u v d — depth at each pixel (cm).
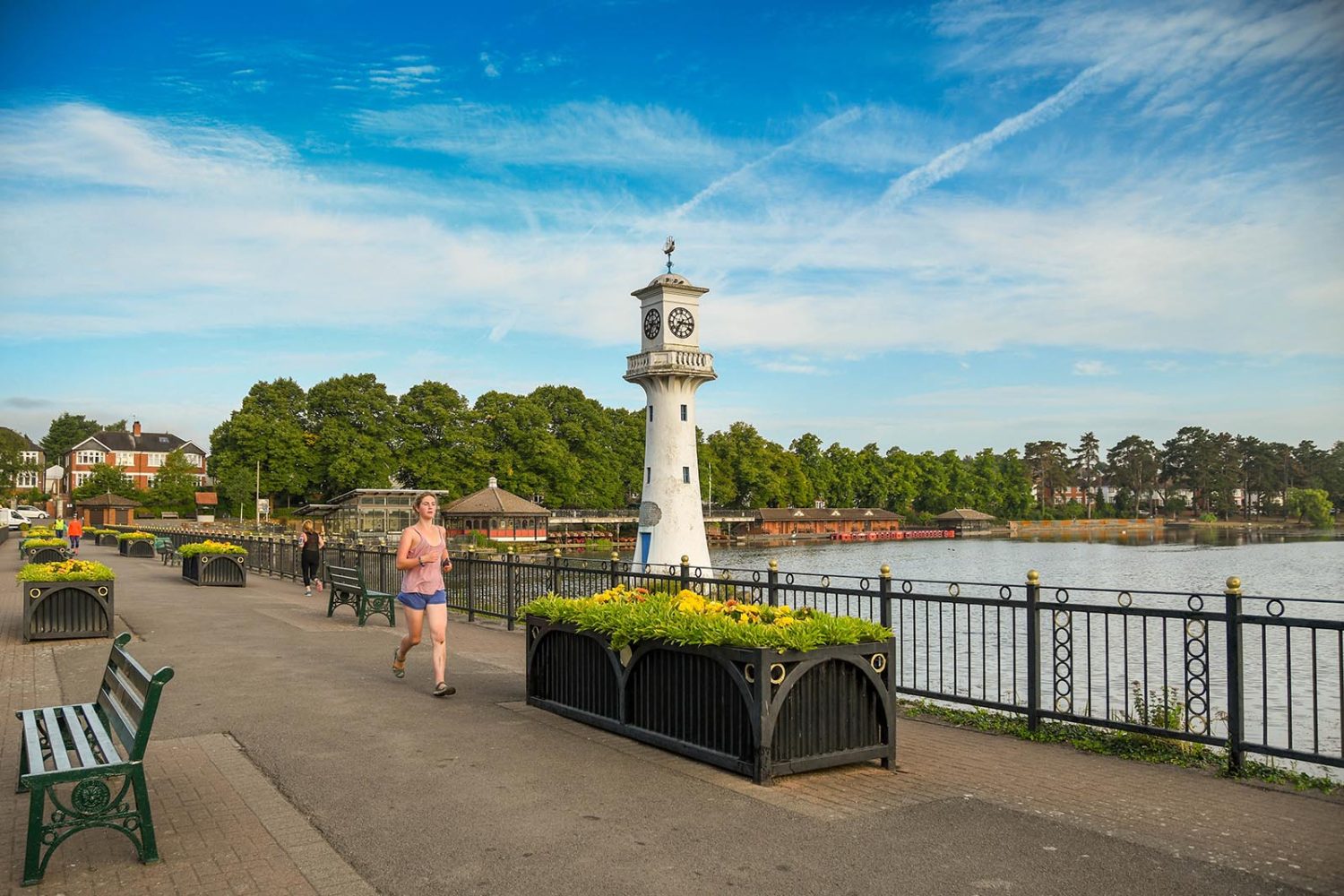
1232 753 781
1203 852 589
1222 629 2689
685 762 791
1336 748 1478
